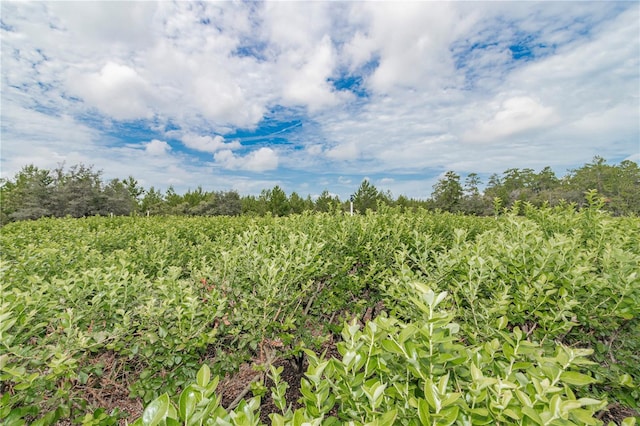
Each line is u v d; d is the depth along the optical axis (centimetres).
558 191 4897
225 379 303
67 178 2731
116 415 215
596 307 229
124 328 216
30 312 203
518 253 279
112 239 566
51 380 189
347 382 125
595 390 224
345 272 414
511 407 106
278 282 281
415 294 241
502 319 168
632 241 335
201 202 3656
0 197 2598
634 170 4988
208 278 314
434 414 98
